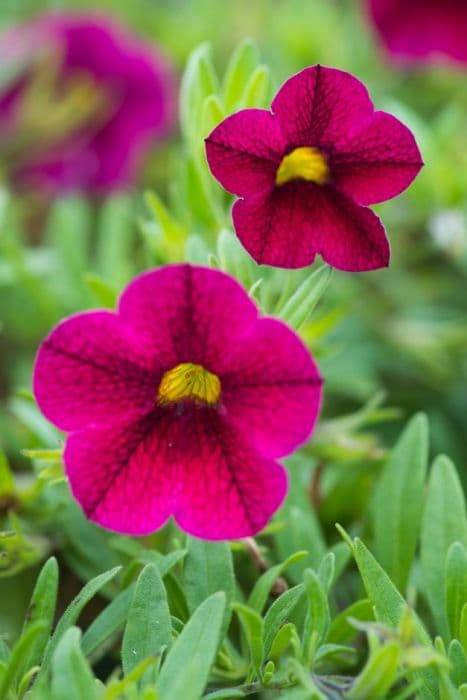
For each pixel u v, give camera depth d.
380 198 0.22
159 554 0.23
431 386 0.32
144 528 0.21
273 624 0.22
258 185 0.22
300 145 0.22
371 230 0.22
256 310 0.21
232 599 0.22
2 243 0.31
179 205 0.28
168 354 0.21
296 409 0.21
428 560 0.23
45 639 0.22
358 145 0.22
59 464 0.23
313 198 0.22
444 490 0.24
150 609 0.21
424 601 0.25
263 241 0.22
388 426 0.31
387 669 0.20
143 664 0.20
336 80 0.22
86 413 0.21
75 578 0.27
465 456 0.32
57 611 0.27
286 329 0.21
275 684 0.22
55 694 0.20
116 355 0.21
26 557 0.25
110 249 0.32
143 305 0.21
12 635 0.26
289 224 0.22
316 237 0.22
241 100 0.24
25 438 0.29
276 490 0.21
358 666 0.24
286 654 0.23
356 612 0.23
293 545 0.24
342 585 0.26
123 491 0.21
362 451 0.26
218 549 0.23
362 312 0.32
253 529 0.21
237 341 0.21
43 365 0.21
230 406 0.21
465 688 0.21
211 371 0.21
